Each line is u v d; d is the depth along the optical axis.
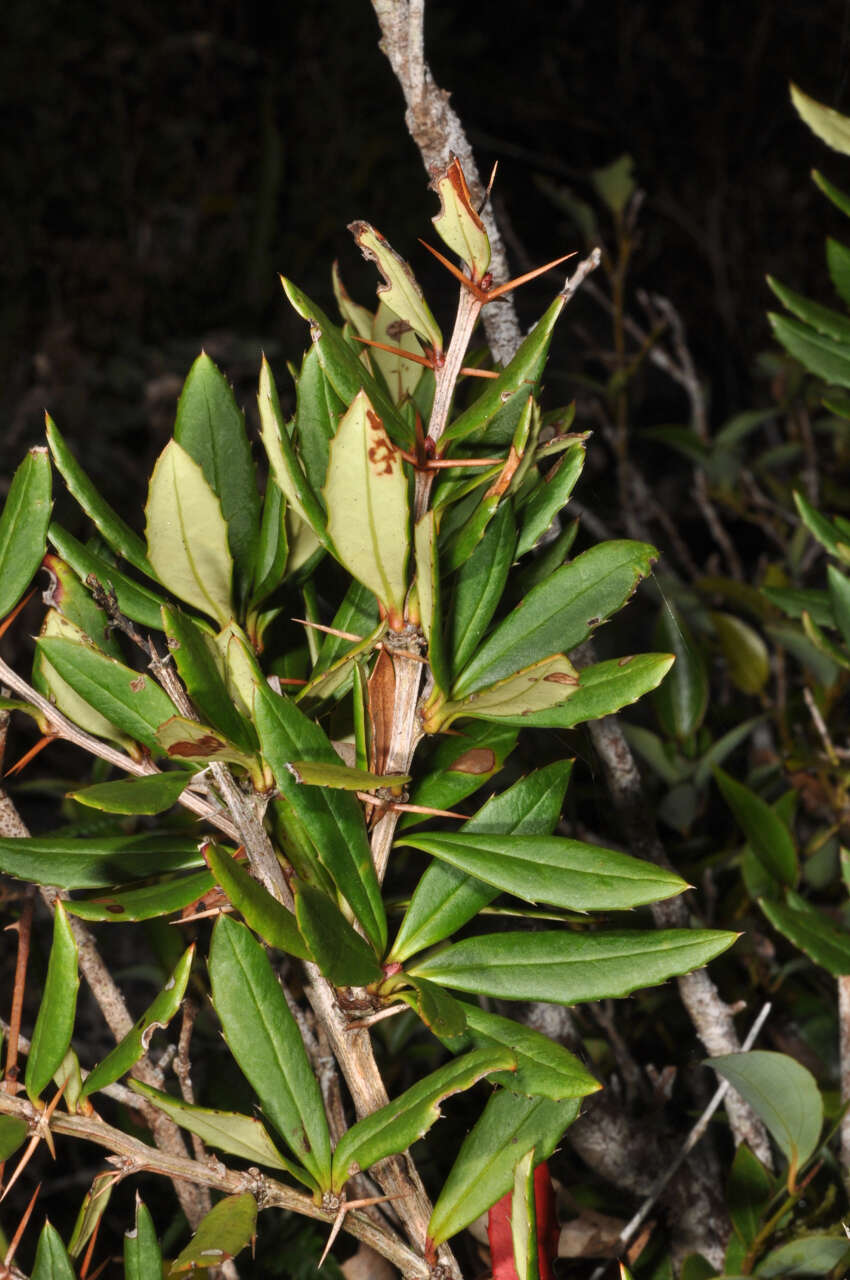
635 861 0.68
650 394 3.34
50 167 3.85
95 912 0.67
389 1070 0.91
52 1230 0.69
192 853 0.71
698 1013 0.83
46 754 2.29
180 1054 0.76
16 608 0.70
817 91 3.80
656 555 0.70
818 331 0.84
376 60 4.38
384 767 0.68
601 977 0.69
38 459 0.70
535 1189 0.72
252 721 0.69
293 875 0.70
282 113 4.36
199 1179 0.68
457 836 0.69
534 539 0.71
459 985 0.69
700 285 3.57
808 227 3.43
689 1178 0.86
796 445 1.70
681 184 4.11
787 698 1.44
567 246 4.55
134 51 4.16
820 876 1.10
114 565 0.73
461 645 0.70
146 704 0.69
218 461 0.70
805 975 1.07
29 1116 0.68
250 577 0.71
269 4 4.48
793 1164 0.79
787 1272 0.80
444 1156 0.86
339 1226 0.68
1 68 3.88
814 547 1.53
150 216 3.95
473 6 5.29
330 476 0.66
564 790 0.72
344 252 4.09
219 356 3.16
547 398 2.51
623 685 0.68
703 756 1.13
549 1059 0.68
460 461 0.68
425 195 4.21
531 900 0.68
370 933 0.68
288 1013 0.69
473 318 0.68
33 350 3.41
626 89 4.39
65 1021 0.68
